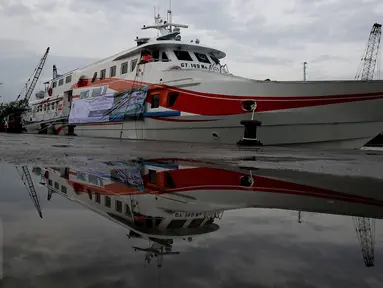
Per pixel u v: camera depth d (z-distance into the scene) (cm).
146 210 195
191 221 171
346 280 98
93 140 1542
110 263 108
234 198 244
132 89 1755
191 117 1449
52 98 2838
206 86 1406
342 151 1130
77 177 329
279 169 457
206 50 1767
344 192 278
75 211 184
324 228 161
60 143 1159
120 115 1827
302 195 262
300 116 1271
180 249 125
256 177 369
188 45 1694
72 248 122
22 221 161
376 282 97
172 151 832
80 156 609
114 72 1975
